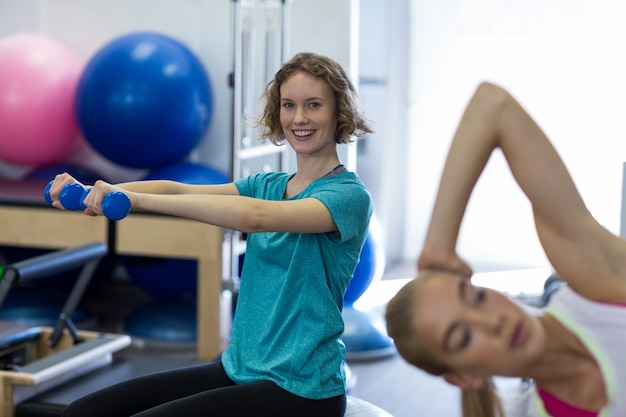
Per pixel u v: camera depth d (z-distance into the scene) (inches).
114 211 69.4
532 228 239.6
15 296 188.4
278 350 84.9
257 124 94.0
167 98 178.5
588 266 55.7
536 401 55.2
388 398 150.3
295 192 89.0
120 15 210.1
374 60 220.8
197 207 74.5
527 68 226.5
